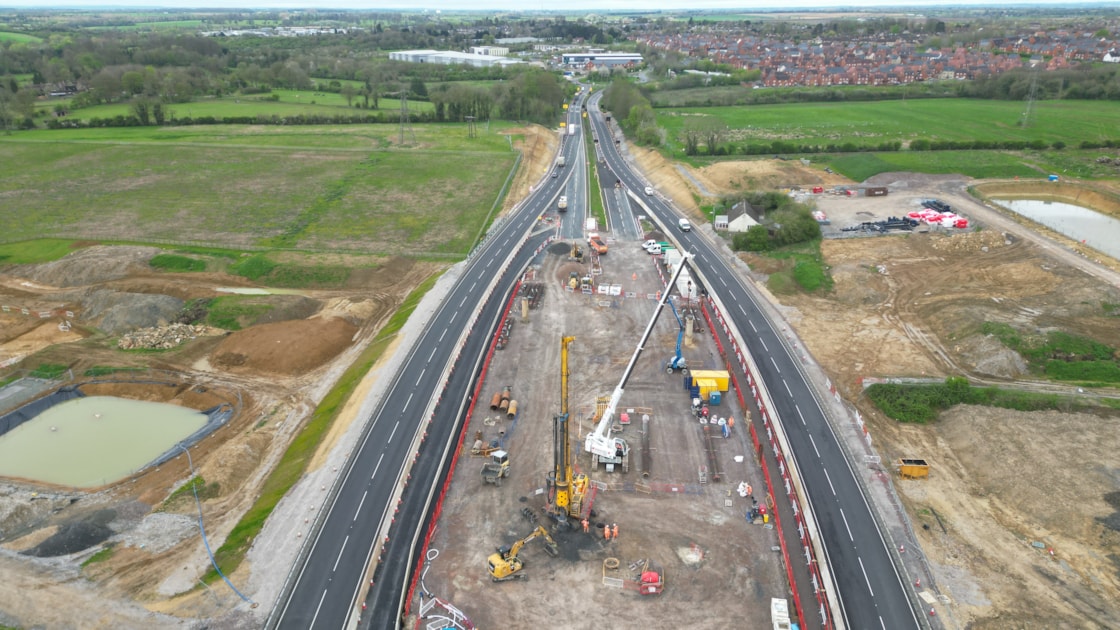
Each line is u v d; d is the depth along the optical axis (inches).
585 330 3964.1
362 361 3681.1
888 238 5064.0
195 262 4899.1
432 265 4923.7
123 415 3331.7
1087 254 4571.9
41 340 4013.3
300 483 2714.1
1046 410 3063.5
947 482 2726.4
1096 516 2460.6
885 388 3277.6
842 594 2188.7
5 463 2957.7
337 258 4940.9
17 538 2513.5
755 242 4968.0
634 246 5305.1
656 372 3511.3
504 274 4746.6
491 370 3550.7
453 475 2785.4
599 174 7431.1
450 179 6943.9
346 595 2206.0
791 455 2829.7
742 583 2260.1
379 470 2770.7
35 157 7608.3
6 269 4879.4
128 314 4141.2
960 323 3811.5
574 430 3061.0
